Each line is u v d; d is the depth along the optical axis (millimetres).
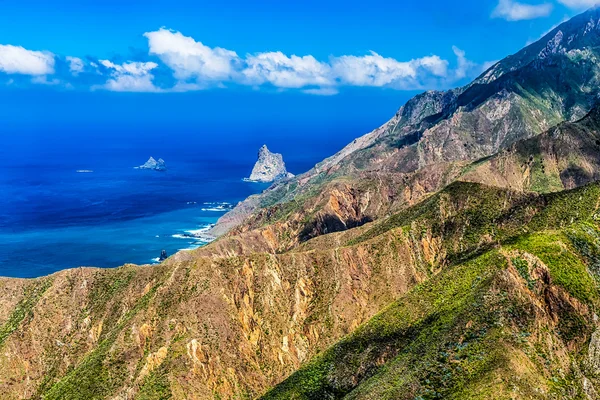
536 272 91562
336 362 109375
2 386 136625
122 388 123062
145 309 137625
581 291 88438
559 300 87562
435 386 81375
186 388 120812
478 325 87000
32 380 139875
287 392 110875
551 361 80062
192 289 140750
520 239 108812
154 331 133125
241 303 141625
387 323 108500
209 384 124875
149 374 124312
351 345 110312
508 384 73875
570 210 134875
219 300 139125
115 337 133625
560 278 89562
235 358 132250
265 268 148875
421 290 111750
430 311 102562
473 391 75000
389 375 91562
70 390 125312
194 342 127250
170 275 146125
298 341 142250
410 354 93500
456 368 82188
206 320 134750
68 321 149625
